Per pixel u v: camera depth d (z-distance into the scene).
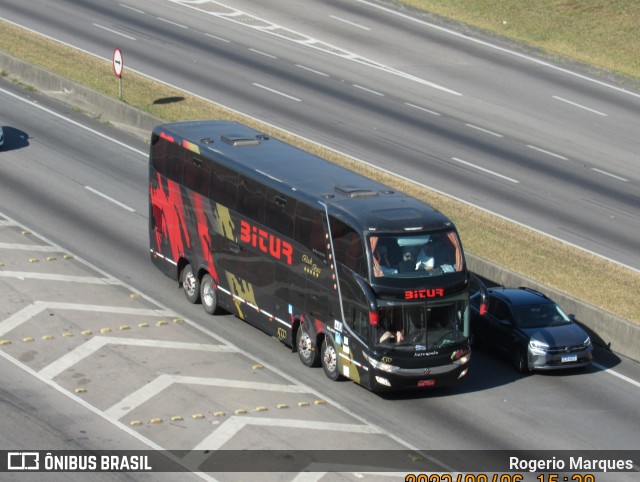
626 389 41.84
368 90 81.12
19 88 75.12
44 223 53.84
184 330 43.84
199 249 46.25
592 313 46.38
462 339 39.50
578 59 92.44
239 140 46.41
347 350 39.31
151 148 49.22
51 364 39.62
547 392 41.00
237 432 35.53
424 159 67.94
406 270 38.44
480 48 93.69
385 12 101.38
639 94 86.44
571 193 64.81
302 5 101.69
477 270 50.56
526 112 79.75
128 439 34.59
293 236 41.41
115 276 48.69
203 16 96.12
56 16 91.31
